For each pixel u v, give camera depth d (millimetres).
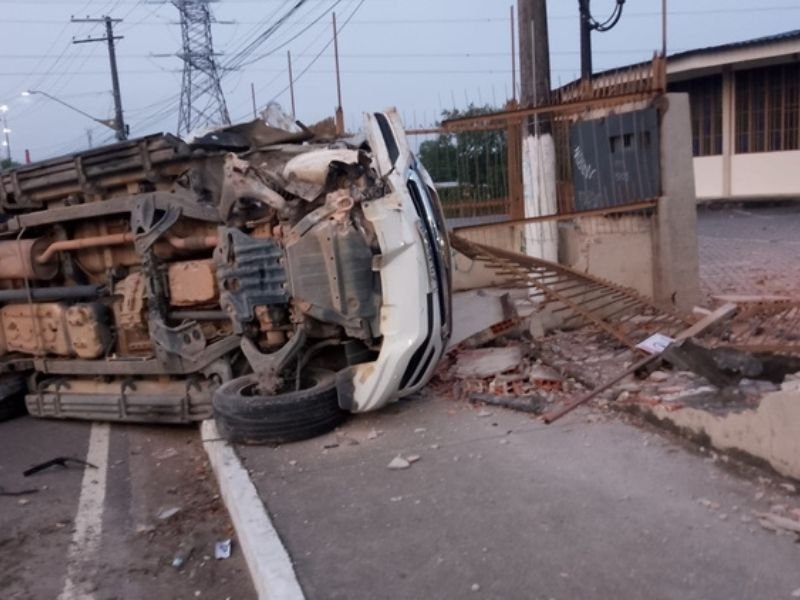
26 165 8180
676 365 6410
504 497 4809
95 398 7973
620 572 3852
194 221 7234
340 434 6227
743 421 4926
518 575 3912
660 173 9180
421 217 6234
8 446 7723
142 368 7570
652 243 9359
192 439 7391
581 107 9180
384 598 3826
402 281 6047
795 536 4031
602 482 4895
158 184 7379
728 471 4898
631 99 9094
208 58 36938
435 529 4480
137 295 7469
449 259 6785
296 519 4762
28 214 8336
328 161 6207
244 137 7277
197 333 7141
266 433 6070
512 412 6434
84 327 7887
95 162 7578
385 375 6098
